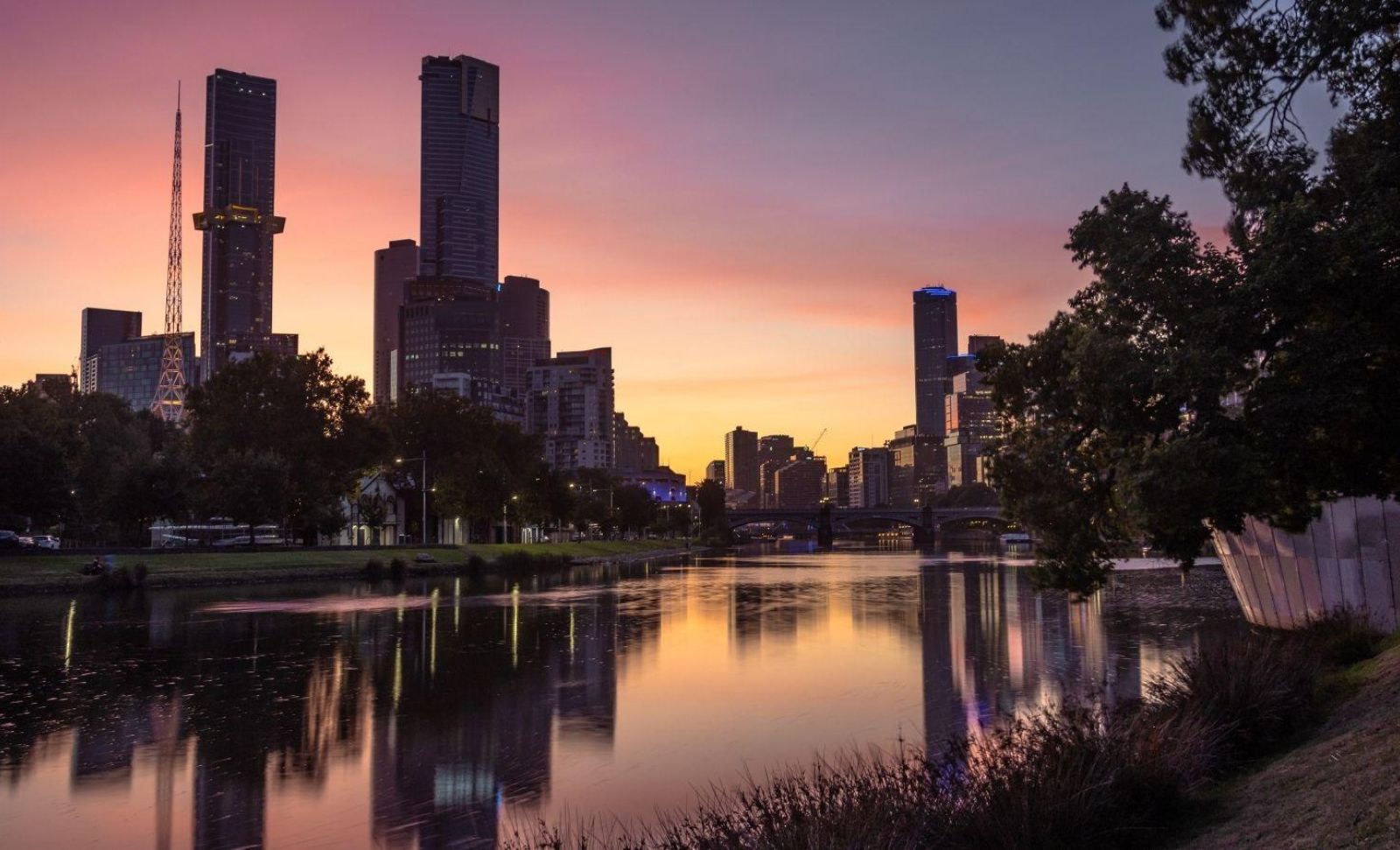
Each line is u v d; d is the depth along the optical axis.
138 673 34.25
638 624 51.16
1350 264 14.02
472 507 128.88
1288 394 14.42
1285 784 12.49
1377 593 31.55
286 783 20.23
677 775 20.58
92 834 17.16
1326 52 15.45
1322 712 16.73
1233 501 14.35
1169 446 14.36
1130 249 15.76
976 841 11.34
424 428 142.88
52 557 76.69
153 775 20.91
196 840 16.83
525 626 50.25
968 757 14.84
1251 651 18.98
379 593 74.81
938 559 155.38
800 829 11.05
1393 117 14.90
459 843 16.50
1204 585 73.88
